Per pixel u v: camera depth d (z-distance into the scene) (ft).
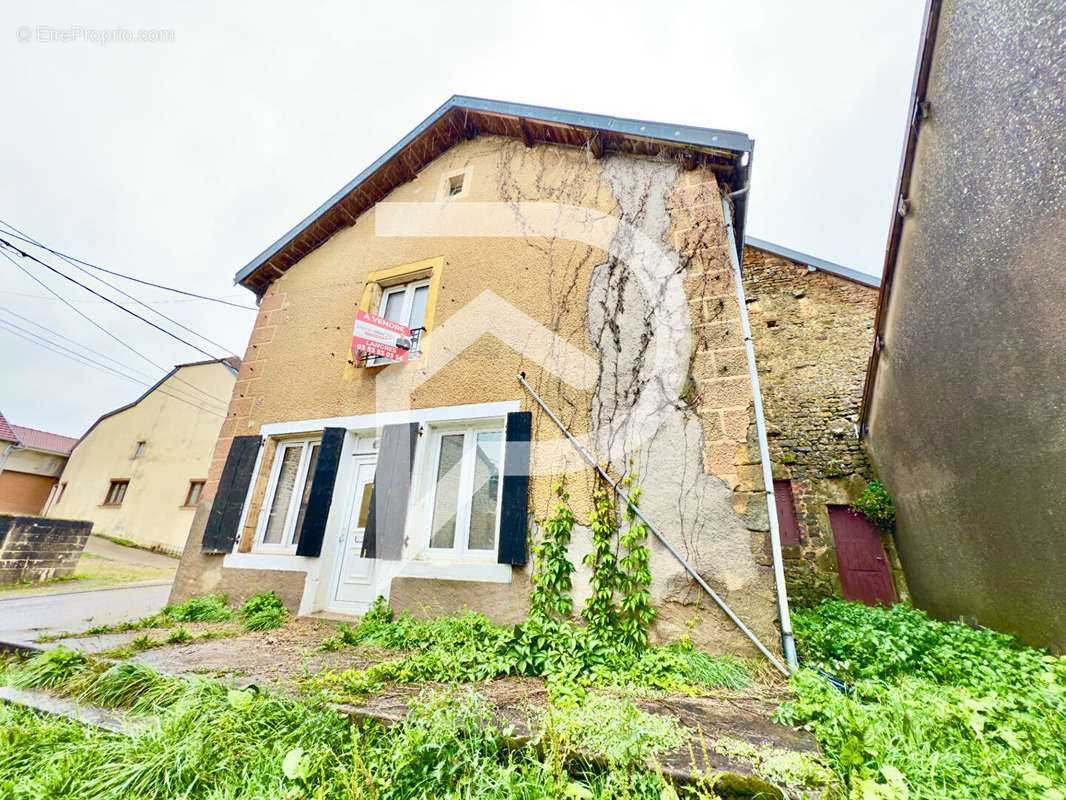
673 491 12.23
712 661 10.10
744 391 12.38
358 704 7.52
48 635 12.22
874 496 21.63
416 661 9.91
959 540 15.02
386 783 5.64
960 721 6.73
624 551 12.14
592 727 6.53
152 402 57.36
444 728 6.31
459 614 12.98
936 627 12.71
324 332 19.92
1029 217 10.32
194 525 18.44
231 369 53.26
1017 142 10.46
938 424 15.12
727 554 11.27
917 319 15.40
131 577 30.91
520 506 13.51
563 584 12.31
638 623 11.15
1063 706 7.46
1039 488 10.98
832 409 24.54
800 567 22.13
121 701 8.13
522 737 6.29
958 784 5.49
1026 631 11.99
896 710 7.13
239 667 9.77
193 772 5.92
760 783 5.29
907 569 20.33
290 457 18.84
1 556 25.13
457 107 19.83
